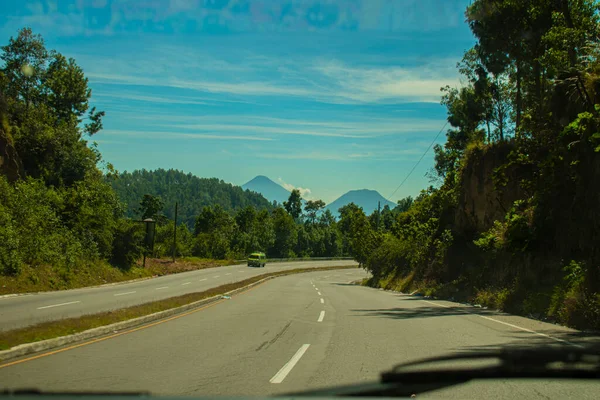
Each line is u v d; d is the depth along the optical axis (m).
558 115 20.52
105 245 38.88
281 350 9.12
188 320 13.86
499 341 9.88
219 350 9.09
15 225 28.34
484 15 27.45
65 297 21.92
